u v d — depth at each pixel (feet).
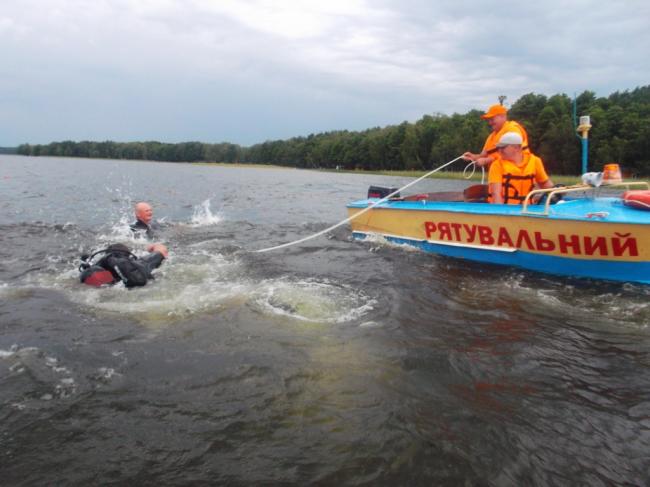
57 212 38.99
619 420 9.04
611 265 17.63
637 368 11.15
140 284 16.88
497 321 14.01
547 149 160.35
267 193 69.51
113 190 67.56
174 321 13.61
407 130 244.63
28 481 7.24
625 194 18.62
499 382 10.39
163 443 8.16
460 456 7.93
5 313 14.03
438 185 101.76
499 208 20.34
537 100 188.14
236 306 14.92
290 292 16.35
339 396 9.70
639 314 14.65
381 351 11.79
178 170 187.83
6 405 9.15
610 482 7.41
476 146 192.65
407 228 24.79
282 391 9.84
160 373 10.51
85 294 15.96
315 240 27.22
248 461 7.74
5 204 43.62
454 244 22.49
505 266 20.63
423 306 15.25
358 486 7.23
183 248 24.08
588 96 186.80
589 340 12.71
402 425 8.74
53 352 11.41
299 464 7.68
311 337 12.59
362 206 27.17
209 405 9.29
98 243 25.02
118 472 7.46
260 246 25.04
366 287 17.28
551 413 9.23
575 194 22.07
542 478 7.47
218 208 46.24
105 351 11.55
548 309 15.06
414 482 7.33
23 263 20.16
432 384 10.24
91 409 9.09
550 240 18.72
